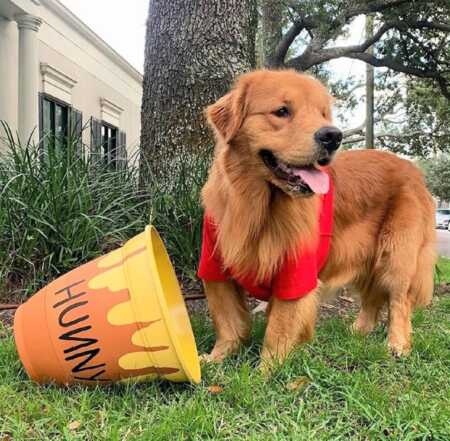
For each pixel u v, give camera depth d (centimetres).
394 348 115
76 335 83
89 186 154
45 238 142
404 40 455
